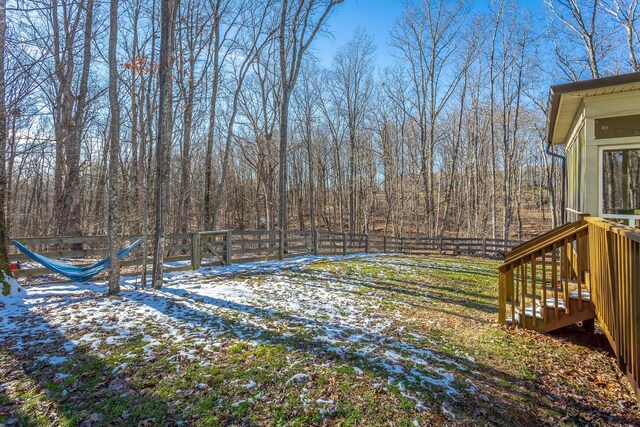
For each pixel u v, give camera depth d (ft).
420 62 69.46
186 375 11.03
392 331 16.05
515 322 17.19
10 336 14.02
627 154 19.04
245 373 11.19
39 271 22.30
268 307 19.02
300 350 13.15
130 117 53.16
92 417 8.87
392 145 88.79
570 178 29.30
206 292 22.07
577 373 12.15
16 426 8.54
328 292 23.43
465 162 89.81
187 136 44.98
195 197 93.15
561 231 20.63
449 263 40.98
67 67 38.86
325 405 9.52
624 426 9.23
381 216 116.67
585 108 19.75
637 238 8.19
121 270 29.37
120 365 11.59
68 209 36.22
